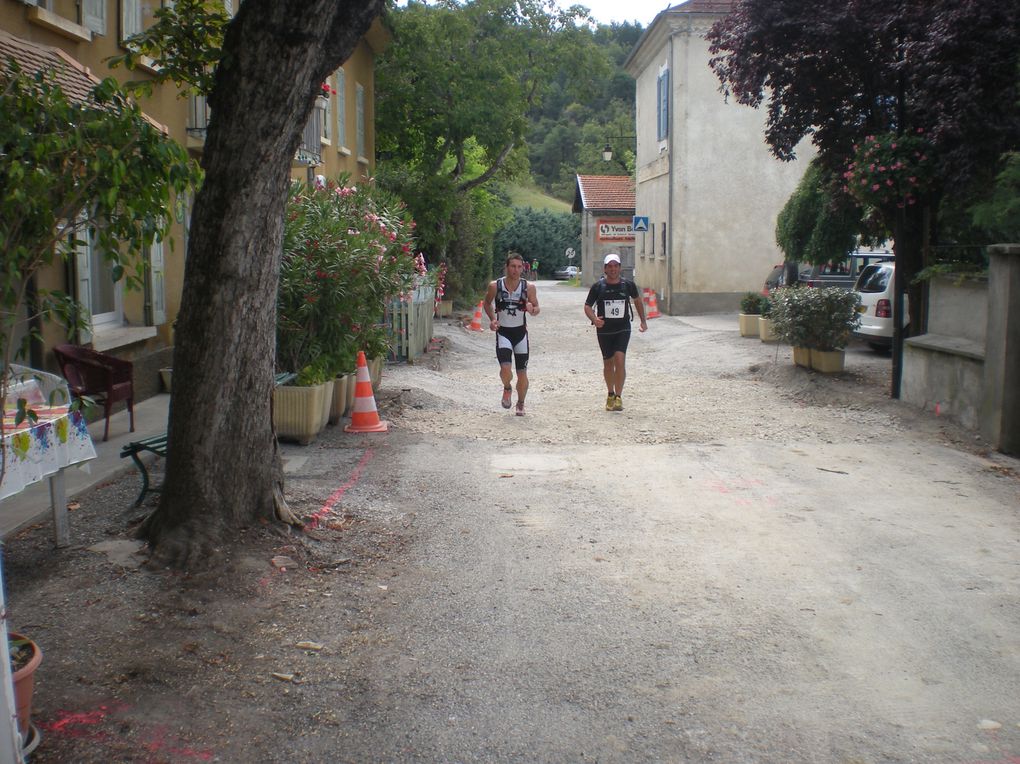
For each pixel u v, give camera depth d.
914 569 6.07
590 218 53.59
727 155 27.69
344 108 21.97
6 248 4.02
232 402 5.78
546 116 114.00
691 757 3.88
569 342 21.95
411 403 11.97
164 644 4.68
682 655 4.80
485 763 3.82
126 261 4.51
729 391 13.66
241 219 5.55
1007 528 6.95
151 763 3.73
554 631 5.08
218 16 5.97
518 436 10.28
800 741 4.00
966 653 4.84
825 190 14.09
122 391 9.41
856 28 11.40
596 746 3.95
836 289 14.38
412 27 26.72
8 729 3.30
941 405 11.07
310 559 5.86
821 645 4.93
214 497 5.76
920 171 11.16
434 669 4.61
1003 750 3.94
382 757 3.85
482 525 6.93
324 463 8.72
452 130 28.09
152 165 4.43
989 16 9.96
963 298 10.84
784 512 7.35
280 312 9.99
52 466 5.59
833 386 13.30
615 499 7.71
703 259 27.94
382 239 11.34
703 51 27.38
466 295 33.03
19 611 4.98
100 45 10.70
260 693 4.31
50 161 4.20
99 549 5.80
